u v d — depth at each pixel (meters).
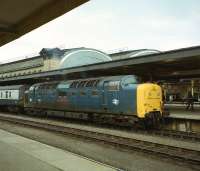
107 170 9.64
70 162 10.62
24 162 10.57
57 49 54.16
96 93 23.91
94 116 24.75
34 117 32.84
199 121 19.73
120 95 21.83
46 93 30.36
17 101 36.66
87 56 56.91
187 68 24.47
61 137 18.14
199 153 12.50
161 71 26.19
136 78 22.41
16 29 12.41
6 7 10.32
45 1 9.80
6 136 16.72
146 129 21.61
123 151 13.84
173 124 21.86
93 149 14.41
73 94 26.44
